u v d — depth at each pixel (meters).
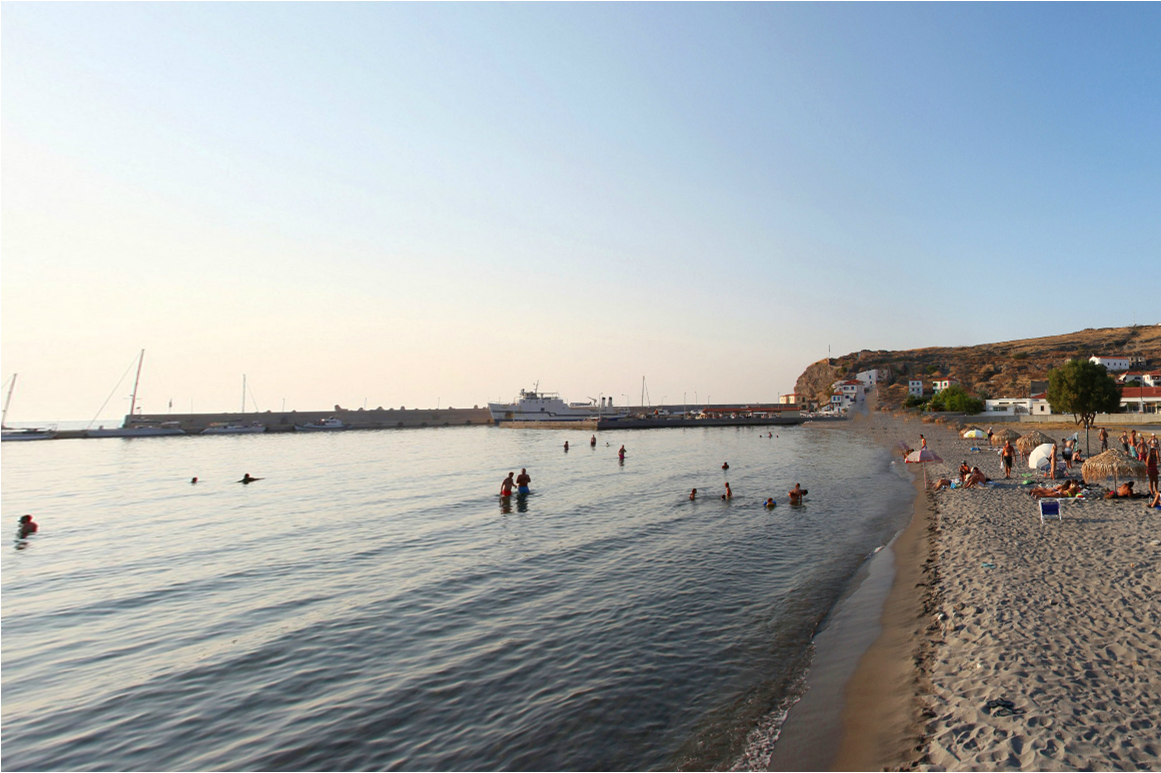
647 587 15.30
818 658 10.45
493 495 34.12
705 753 7.63
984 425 76.25
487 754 7.89
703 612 13.30
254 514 29.86
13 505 35.19
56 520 29.64
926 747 6.82
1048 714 6.96
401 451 78.94
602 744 8.01
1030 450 35.44
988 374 150.75
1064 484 22.98
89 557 21.23
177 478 50.06
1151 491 20.03
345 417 163.75
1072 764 5.93
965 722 7.16
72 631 13.45
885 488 32.41
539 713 8.93
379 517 27.45
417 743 8.26
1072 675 7.89
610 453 67.62
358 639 12.27
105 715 9.41
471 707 9.22
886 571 15.48
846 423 127.44
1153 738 6.25
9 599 16.11
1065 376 58.62
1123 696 7.21
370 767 7.74
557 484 38.69
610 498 31.47
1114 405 58.09
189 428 137.50
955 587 12.66
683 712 8.80
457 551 20.02
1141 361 122.25
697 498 30.41
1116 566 12.51
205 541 23.45
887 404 148.62
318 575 17.58
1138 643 8.66
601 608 13.76
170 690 10.23
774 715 8.50
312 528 25.33
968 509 21.53
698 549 19.27
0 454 86.69
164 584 17.28
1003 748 6.41
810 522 23.48
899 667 9.32
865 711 8.12
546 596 14.80
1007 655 8.75
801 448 67.31
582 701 9.25
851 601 13.49
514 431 136.88
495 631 12.48
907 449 55.34
